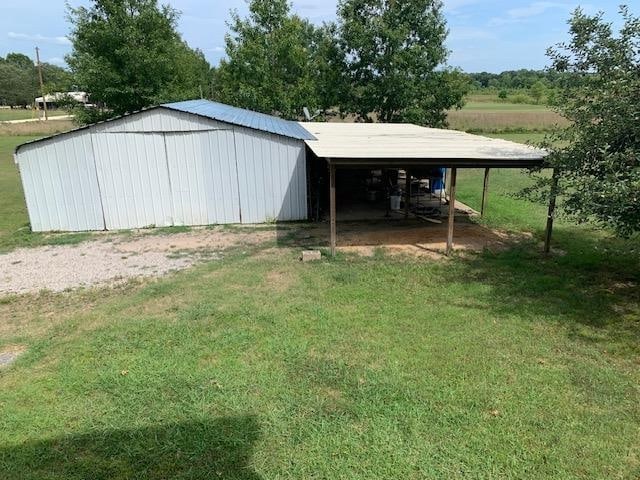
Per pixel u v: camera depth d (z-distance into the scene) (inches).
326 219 514.3
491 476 145.3
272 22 1019.9
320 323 251.3
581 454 154.6
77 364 214.1
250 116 622.5
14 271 354.9
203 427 169.0
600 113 268.5
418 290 300.0
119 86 844.6
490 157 346.3
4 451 158.7
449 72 1061.1
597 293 293.7
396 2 1013.8
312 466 149.9
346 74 1085.1
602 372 202.7
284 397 185.6
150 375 203.0
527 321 253.3
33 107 2906.0
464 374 201.0
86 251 406.3
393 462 151.2
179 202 492.4
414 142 456.8
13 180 776.9
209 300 286.8
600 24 273.1
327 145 428.5
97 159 469.1
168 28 877.2
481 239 426.0
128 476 147.2
